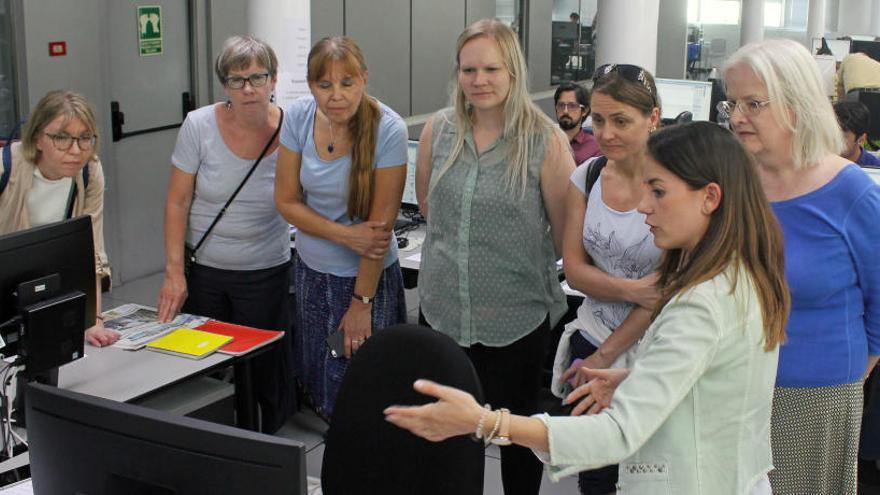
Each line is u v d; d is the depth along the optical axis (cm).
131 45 568
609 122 229
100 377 265
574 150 484
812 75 198
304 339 321
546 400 411
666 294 157
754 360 153
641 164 231
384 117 294
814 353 205
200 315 345
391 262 316
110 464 149
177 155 333
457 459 197
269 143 328
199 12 611
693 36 1559
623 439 147
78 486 154
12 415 240
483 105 250
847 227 202
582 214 250
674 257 162
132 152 581
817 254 202
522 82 253
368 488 210
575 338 260
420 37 841
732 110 209
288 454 138
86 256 244
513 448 283
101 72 546
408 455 204
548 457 148
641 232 234
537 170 257
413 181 482
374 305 312
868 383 295
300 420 395
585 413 175
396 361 208
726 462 156
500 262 262
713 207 151
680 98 615
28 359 229
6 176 270
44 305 229
